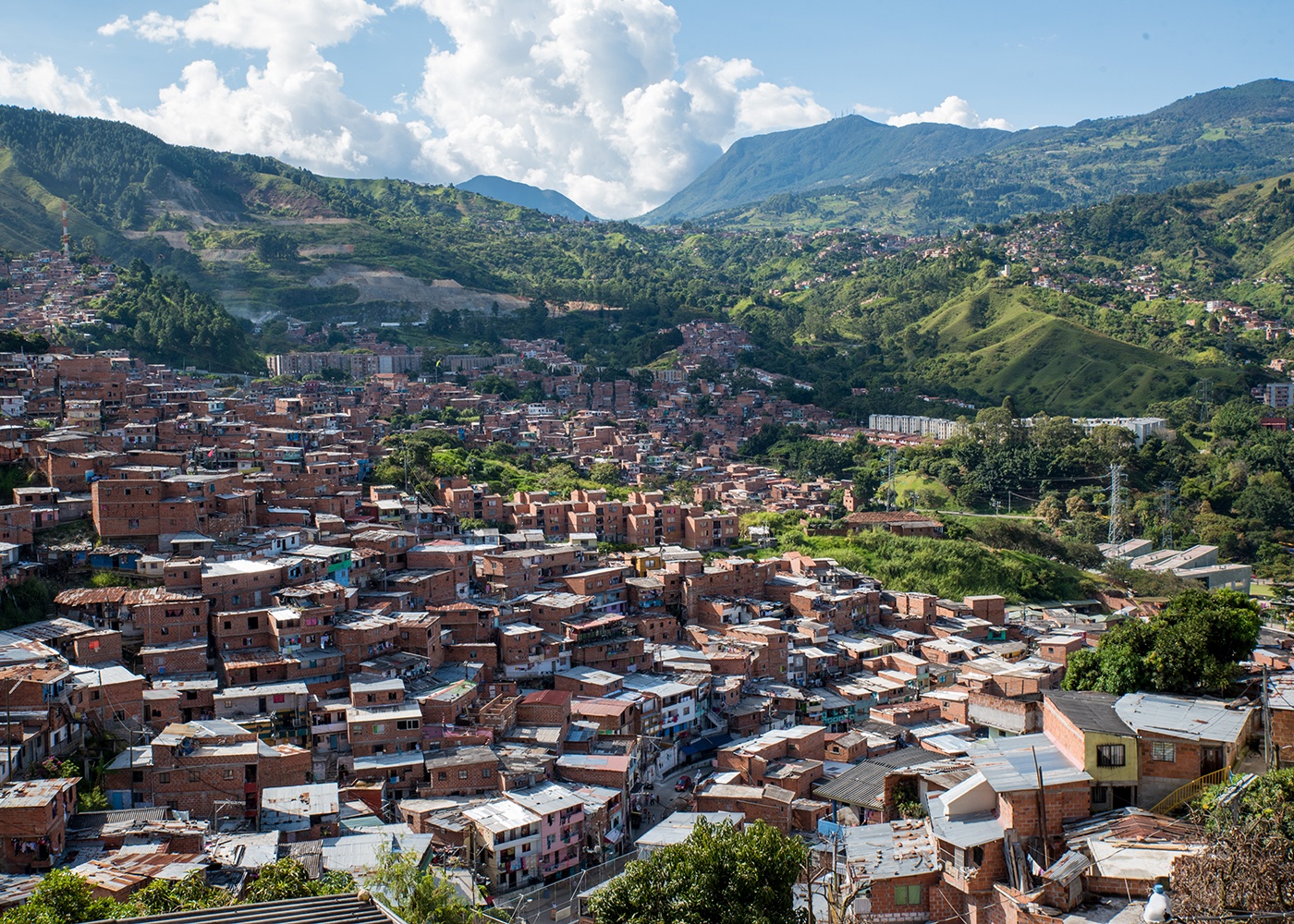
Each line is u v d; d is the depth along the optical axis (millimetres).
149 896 64250
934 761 97000
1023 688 124438
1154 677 74875
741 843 60844
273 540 139625
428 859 86500
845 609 165625
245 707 106938
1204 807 53500
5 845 73000
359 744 105000
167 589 121438
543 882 94000
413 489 193875
